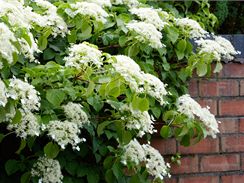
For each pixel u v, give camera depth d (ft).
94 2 6.51
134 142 5.72
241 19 8.69
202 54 6.55
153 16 6.31
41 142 5.66
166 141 6.85
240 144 7.22
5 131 5.62
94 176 5.90
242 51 7.34
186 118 5.94
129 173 6.29
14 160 5.46
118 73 4.87
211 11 8.54
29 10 5.69
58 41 6.36
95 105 5.43
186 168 6.94
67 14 6.16
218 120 7.14
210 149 7.06
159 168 5.84
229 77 7.25
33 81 5.19
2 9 4.81
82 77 5.32
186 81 7.04
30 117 4.87
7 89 4.58
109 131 5.86
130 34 6.20
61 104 5.45
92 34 6.45
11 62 4.44
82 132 5.94
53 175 5.24
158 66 6.78
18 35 4.81
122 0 7.07
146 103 4.97
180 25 6.78
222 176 7.10
